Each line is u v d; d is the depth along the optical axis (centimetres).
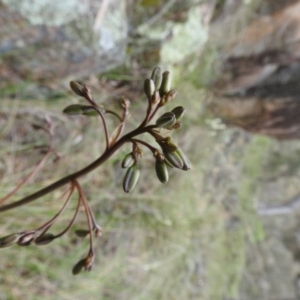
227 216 55
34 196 12
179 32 30
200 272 49
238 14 34
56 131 29
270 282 68
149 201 37
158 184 38
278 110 40
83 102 28
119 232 35
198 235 46
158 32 29
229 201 56
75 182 12
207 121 43
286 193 72
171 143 10
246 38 35
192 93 38
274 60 36
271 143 68
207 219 48
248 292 64
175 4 29
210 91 40
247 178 62
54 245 29
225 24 34
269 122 42
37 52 23
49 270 29
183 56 32
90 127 30
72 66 25
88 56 24
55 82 26
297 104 39
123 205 35
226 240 56
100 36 24
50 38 23
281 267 71
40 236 11
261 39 35
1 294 27
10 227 26
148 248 38
